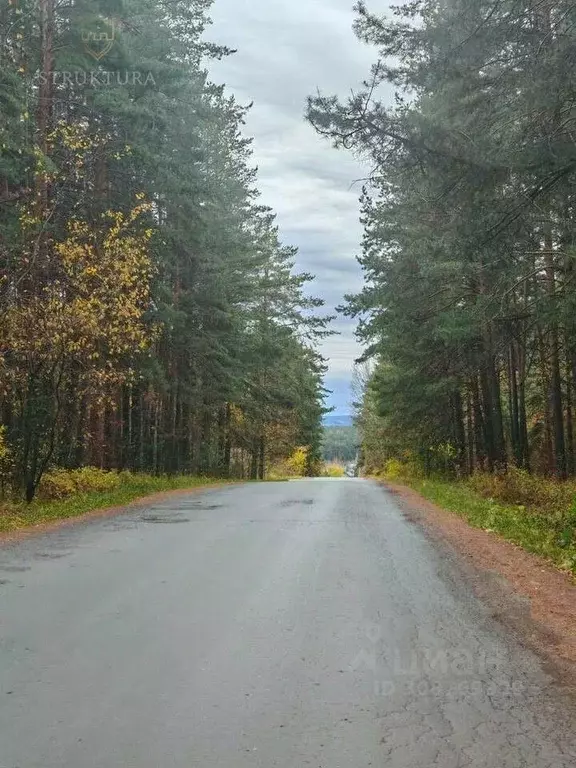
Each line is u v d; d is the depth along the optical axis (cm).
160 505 1995
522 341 2447
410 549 1198
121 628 701
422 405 3522
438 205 1428
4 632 688
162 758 433
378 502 2166
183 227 2725
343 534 1365
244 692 539
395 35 1355
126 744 451
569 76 1088
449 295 2588
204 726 479
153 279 2550
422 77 1312
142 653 627
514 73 1212
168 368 3338
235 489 2822
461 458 3747
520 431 3016
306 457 8612
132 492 2331
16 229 1905
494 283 1908
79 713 498
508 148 1208
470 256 1405
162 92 2364
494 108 1273
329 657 622
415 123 1266
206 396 3781
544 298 1719
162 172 2344
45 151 1859
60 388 1973
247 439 5044
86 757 434
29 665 595
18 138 1814
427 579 952
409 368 3216
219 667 593
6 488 2016
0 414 2147
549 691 549
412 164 1309
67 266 1848
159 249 2541
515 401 3109
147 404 3425
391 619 747
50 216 1878
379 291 2592
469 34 1217
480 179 1246
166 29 2530
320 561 1066
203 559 1075
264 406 4884
